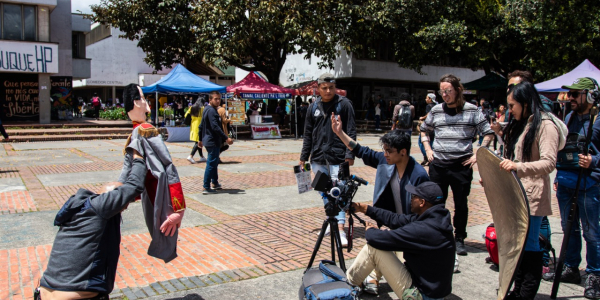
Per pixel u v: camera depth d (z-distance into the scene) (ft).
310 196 25.26
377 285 12.62
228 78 140.97
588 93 12.07
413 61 77.05
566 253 13.57
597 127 12.32
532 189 11.49
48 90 70.59
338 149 17.07
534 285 11.27
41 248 15.90
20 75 68.69
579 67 46.24
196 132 37.35
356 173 33.30
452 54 78.79
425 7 70.08
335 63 90.89
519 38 70.03
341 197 11.71
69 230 9.11
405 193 12.35
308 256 15.58
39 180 28.73
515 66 77.15
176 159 40.16
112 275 9.50
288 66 100.94
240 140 61.67
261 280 13.48
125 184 9.50
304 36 61.93
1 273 13.65
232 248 16.34
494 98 95.71
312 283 10.45
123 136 61.67
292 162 39.11
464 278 13.89
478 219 20.97
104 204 9.06
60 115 82.99
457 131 15.26
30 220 19.36
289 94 64.64
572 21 64.03
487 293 12.84
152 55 75.31
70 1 81.92
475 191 27.50
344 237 16.90
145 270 14.12
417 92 104.68
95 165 35.60
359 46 73.72
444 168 15.52
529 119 11.66
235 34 62.59
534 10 63.31
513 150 12.10
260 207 22.59
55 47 69.26
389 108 91.20
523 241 9.73
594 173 12.26
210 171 25.79
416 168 12.38
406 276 11.13
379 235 10.71
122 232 17.89
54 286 8.84
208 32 63.82
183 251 15.97
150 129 10.29
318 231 18.54
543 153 11.02
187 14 71.77
